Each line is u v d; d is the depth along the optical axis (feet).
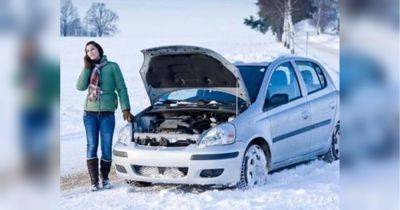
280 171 25.81
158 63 24.91
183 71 24.82
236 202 20.66
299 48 103.09
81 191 24.00
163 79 25.61
